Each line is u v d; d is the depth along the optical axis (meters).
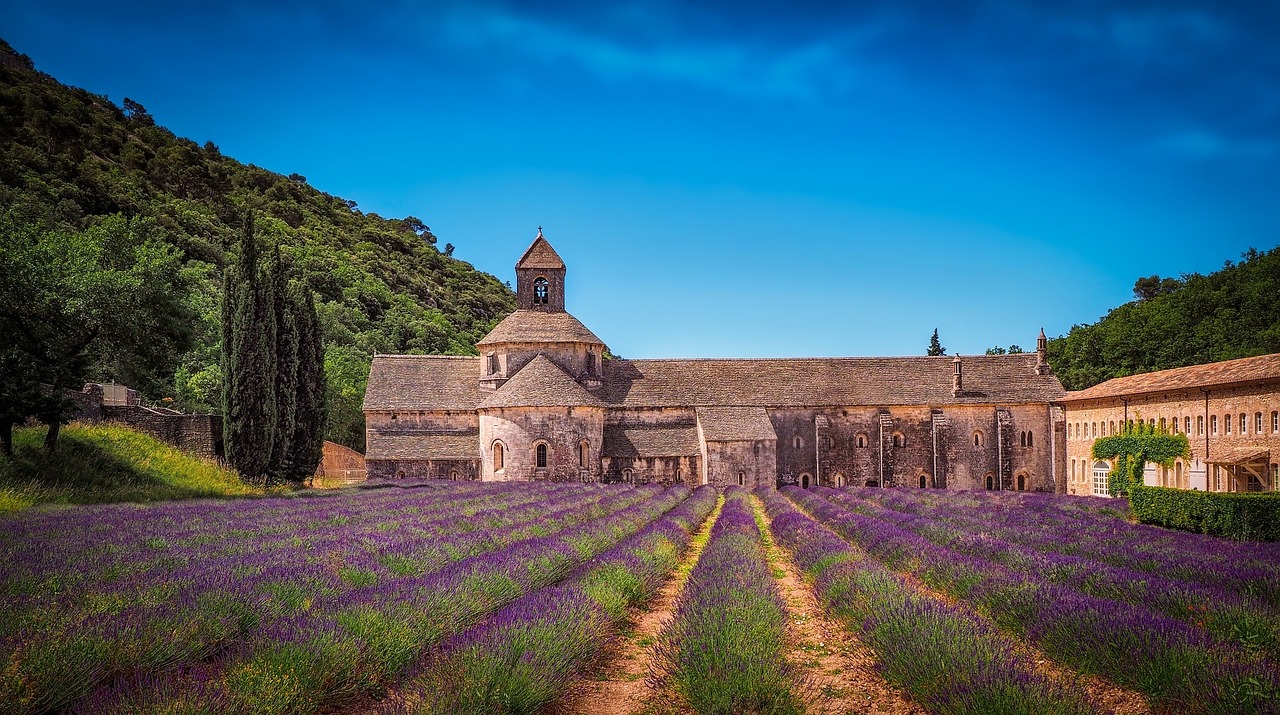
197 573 15.59
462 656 10.80
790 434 64.44
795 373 67.44
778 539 29.42
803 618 17.11
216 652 12.07
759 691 10.47
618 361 67.94
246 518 26.95
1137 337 90.81
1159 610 15.12
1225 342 84.12
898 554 22.52
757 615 13.81
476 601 14.72
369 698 11.14
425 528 25.72
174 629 11.46
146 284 46.91
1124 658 11.59
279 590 14.35
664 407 63.62
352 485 52.00
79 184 105.44
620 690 12.23
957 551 23.80
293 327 46.69
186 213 122.19
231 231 129.62
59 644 10.08
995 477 64.69
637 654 14.35
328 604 13.59
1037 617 13.92
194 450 44.25
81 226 91.06
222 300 43.72
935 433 64.62
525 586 16.53
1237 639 13.06
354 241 167.75
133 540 20.16
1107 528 30.27
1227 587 16.89
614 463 60.44
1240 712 9.52
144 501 32.50
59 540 19.36
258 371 43.28
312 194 194.75
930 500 45.72
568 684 11.44
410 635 12.13
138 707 8.91
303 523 26.16
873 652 13.16
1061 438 65.00
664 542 24.20
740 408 63.19
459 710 9.35
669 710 11.11
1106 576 17.72
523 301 66.19
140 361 62.88
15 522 22.86
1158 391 53.47
